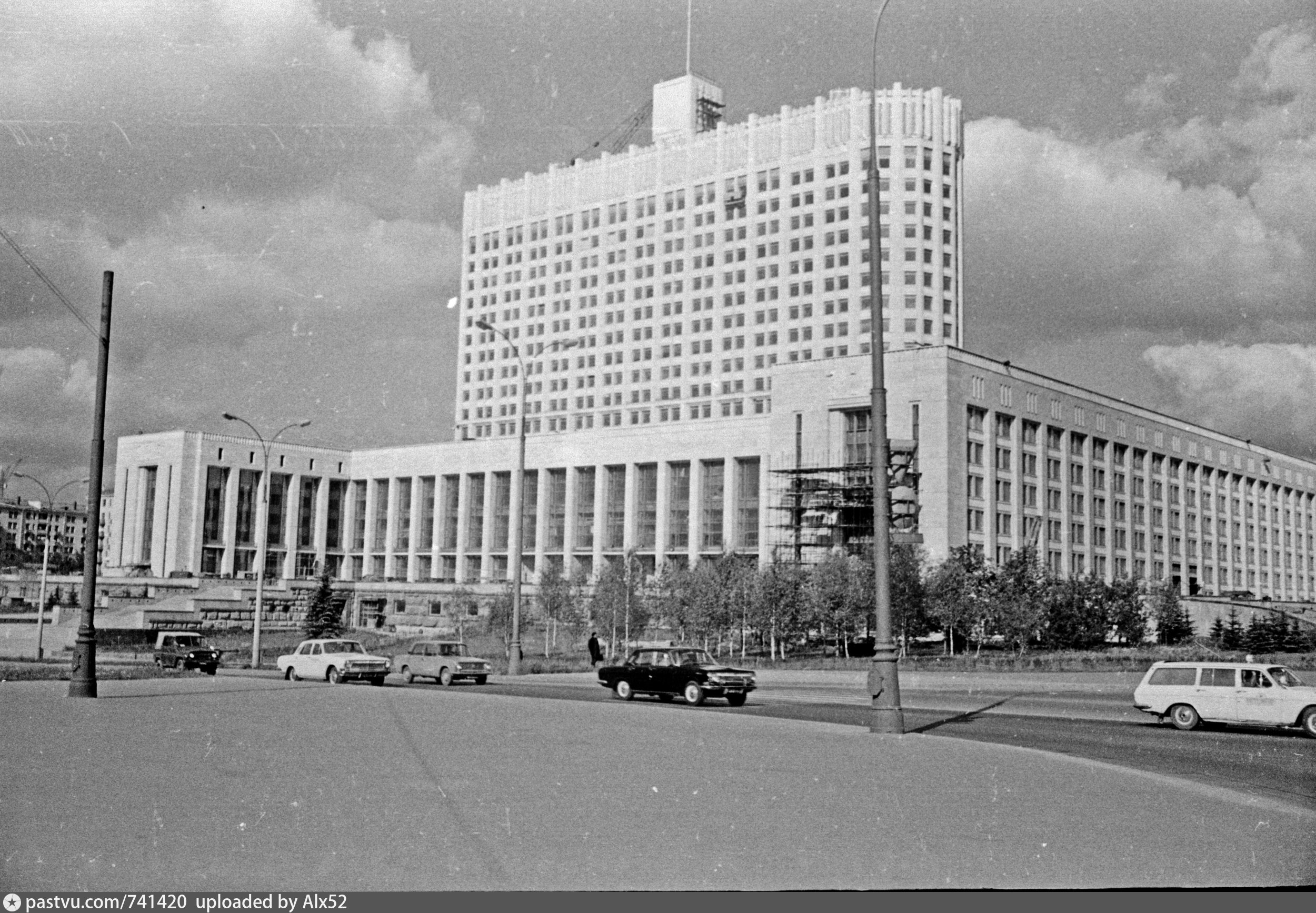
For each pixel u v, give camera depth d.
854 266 120.12
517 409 148.62
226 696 25.28
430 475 128.75
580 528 115.75
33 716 19.03
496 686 34.66
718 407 129.38
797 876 7.77
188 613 82.12
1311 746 18.62
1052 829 9.55
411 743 15.41
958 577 59.84
